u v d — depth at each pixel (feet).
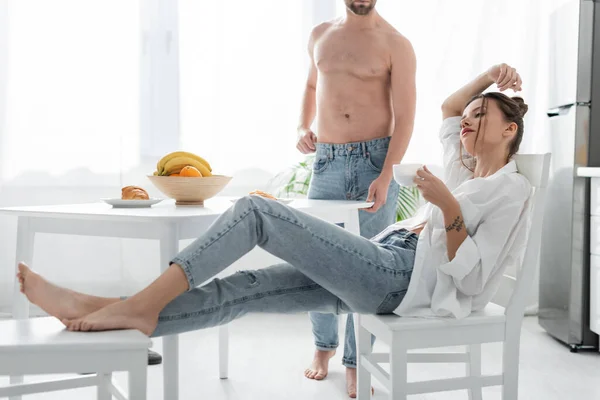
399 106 7.50
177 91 11.32
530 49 11.39
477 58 11.42
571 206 9.36
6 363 3.88
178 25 11.27
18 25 10.82
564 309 9.51
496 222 5.04
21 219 5.74
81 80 11.04
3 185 10.88
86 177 11.12
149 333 4.35
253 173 11.54
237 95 11.43
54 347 3.91
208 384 7.69
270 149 11.54
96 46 11.07
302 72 11.51
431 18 11.38
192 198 6.31
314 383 7.75
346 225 6.91
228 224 4.65
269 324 10.91
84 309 4.39
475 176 5.65
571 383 7.75
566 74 9.71
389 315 5.13
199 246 4.53
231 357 8.92
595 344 9.24
